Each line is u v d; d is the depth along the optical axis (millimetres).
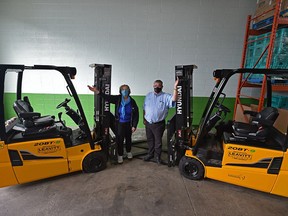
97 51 4473
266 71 2145
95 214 2061
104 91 2867
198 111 4660
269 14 3189
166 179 2717
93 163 2824
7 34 4406
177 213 2092
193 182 2650
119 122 3057
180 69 2605
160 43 4379
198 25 4250
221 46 4324
